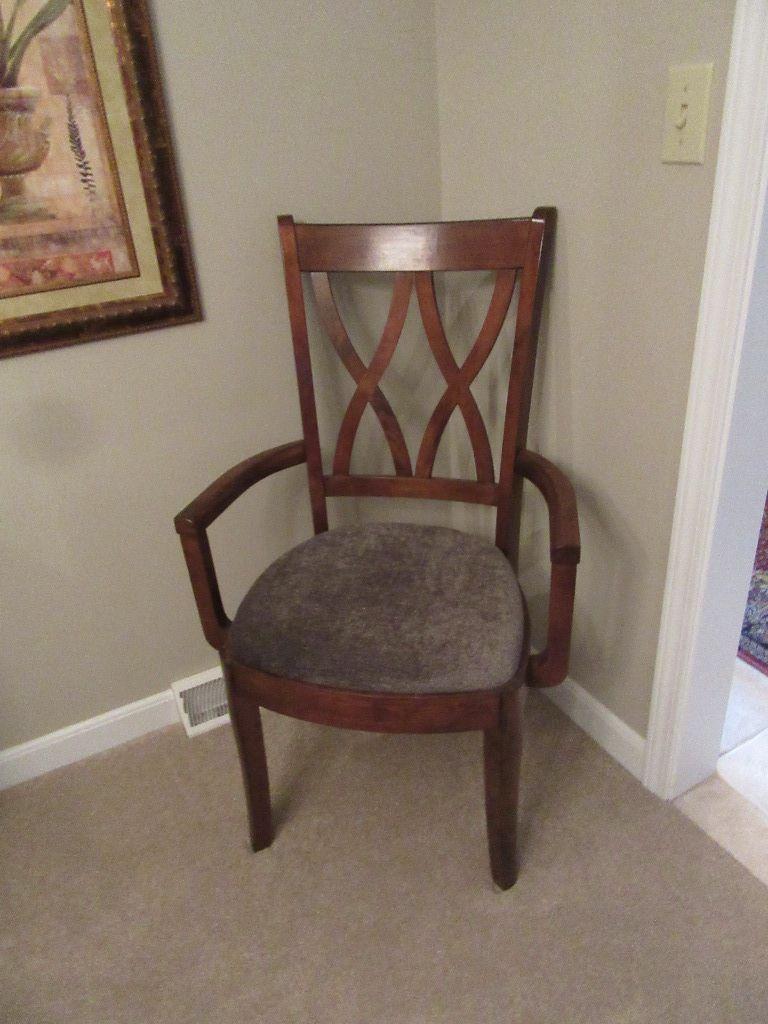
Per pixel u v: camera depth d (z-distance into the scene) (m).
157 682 1.56
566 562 0.98
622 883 1.19
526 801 1.34
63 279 1.18
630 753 1.37
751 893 1.17
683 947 1.10
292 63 1.22
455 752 1.46
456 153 1.37
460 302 1.48
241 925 1.18
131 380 1.30
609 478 1.24
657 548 1.18
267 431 1.46
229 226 1.28
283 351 1.41
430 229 1.20
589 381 1.21
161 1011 1.07
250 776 1.21
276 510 1.53
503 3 1.14
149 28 1.10
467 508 1.70
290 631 1.11
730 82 0.84
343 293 1.42
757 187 0.86
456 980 1.08
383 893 1.21
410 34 1.29
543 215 1.15
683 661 1.19
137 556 1.43
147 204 1.19
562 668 1.06
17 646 1.38
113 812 1.39
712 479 1.04
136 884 1.25
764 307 0.94
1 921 1.20
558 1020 1.02
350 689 1.03
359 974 1.10
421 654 1.06
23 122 1.08
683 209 0.96
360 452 1.58
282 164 1.28
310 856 1.28
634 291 1.08
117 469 1.35
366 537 1.33
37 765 1.47
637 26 0.95
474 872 1.23
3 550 1.31
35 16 1.03
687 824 1.28
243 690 1.11
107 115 1.12
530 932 1.13
